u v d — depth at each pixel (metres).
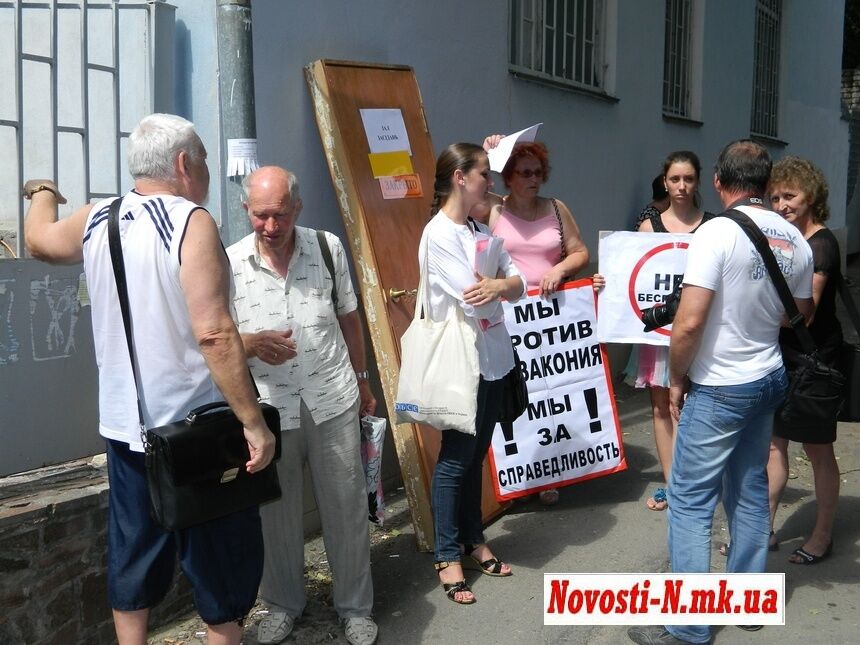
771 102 11.65
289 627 3.47
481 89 5.65
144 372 2.54
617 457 4.86
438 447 4.38
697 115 9.11
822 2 13.07
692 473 3.41
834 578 4.03
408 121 4.71
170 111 3.92
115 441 2.63
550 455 4.75
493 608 3.74
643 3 7.77
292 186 3.13
